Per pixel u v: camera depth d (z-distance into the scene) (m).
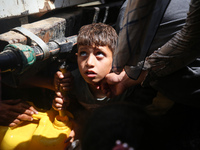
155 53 0.96
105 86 1.26
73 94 1.53
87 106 1.51
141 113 0.65
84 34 1.22
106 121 0.61
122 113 0.63
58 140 1.29
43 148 1.28
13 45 1.13
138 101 1.33
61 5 1.78
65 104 1.38
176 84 0.99
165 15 1.08
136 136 0.59
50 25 1.58
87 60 1.22
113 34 1.29
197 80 0.96
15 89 1.64
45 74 1.71
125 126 0.60
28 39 1.36
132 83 1.12
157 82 1.04
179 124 0.97
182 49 0.85
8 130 1.34
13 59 1.08
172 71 0.95
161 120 0.72
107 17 2.32
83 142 0.62
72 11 2.00
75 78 1.49
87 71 1.24
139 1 0.75
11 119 1.34
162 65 0.94
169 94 1.03
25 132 1.35
